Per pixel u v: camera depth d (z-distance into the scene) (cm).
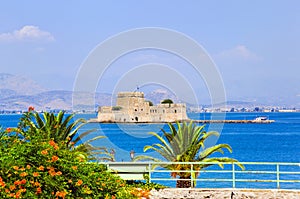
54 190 1898
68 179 2045
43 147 2052
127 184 2903
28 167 1861
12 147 2005
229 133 16912
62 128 3228
